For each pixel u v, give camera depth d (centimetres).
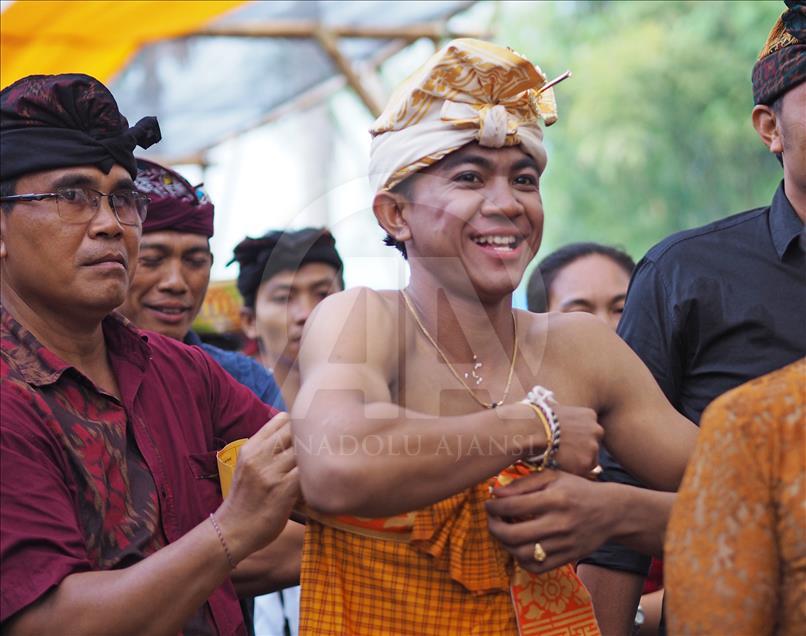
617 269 629
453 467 338
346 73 1165
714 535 292
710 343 457
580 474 359
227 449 414
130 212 407
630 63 2009
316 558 362
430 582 354
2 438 363
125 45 1009
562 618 364
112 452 389
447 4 1165
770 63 452
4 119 392
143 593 356
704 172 2019
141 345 417
